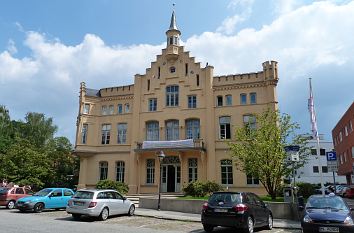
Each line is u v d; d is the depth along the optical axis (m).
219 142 34.44
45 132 58.56
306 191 25.66
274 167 22.16
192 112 36.19
